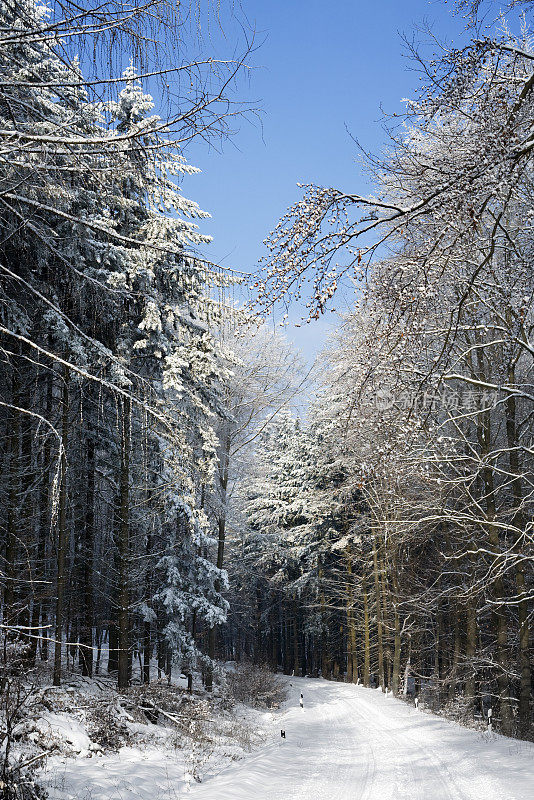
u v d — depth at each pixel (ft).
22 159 17.04
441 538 71.31
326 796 34.14
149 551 66.28
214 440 54.85
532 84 16.08
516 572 58.13
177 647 64.13
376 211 17.06
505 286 20.85
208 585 70.74
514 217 35.09
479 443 58.08
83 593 60.39
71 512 57.16
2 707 30.14
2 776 25.02
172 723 53.88
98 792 29.19
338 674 154.92
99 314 35.55
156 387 52.21
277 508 131.85
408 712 78.84
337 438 60.75
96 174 17.57
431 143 32.83
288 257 16.61
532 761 41.19
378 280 17.93
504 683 57.82
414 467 30.35
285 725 70.54
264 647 186.39
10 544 44.29
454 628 83.87
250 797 33.32
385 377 19.48
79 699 43.86
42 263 36.27
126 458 53.62
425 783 37.14
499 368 47.24
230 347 74.79
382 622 101.76
